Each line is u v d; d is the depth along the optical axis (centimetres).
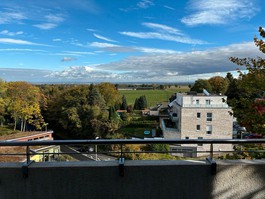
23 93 3772
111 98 5112
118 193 229
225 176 232
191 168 229
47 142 228
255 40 555
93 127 3453
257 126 487
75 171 227
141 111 5328
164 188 229
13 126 4156
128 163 231
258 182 234
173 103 3209
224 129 2511
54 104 4253
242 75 548
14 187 227
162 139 235
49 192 228
